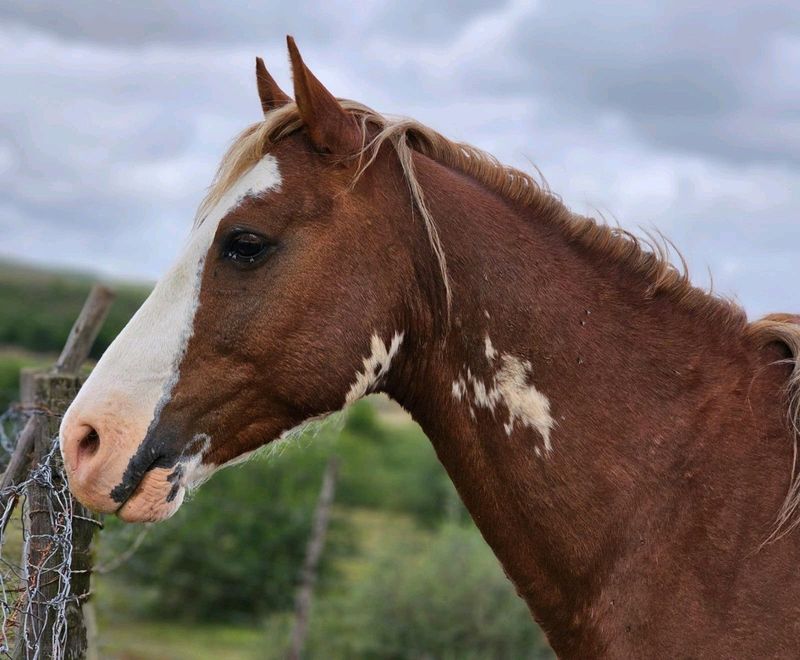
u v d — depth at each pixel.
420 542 13.36
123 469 2.38
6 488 2.63
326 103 2.49
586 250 2.62
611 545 2.42
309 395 2.50
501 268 2.55
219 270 2.47
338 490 21.67
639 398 2.47
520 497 2.52
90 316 3.94
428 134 2.69
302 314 2.46
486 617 11.12
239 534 15.00
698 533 2.35
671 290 2.57
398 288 2.54
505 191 2.68
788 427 2.42
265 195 2.48
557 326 2.52
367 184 2.53
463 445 2.60
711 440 2.42
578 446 2.46
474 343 2.55
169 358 2.44
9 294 54.66
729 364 2.50
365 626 11.35
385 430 28.95
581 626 2.46
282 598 14.63
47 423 2.74
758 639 2.26
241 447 2.54
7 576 2.74
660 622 2.33
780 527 2.31
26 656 2.43
